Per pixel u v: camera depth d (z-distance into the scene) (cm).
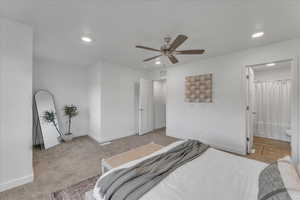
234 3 156
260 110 446
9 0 151
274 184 91
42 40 254
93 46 284
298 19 184
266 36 235
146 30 219
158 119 583
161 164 149
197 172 138
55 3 157
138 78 491
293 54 241
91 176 223
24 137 202
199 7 164
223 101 331
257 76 457
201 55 333
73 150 333
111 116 413
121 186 116
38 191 186
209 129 357
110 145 368
